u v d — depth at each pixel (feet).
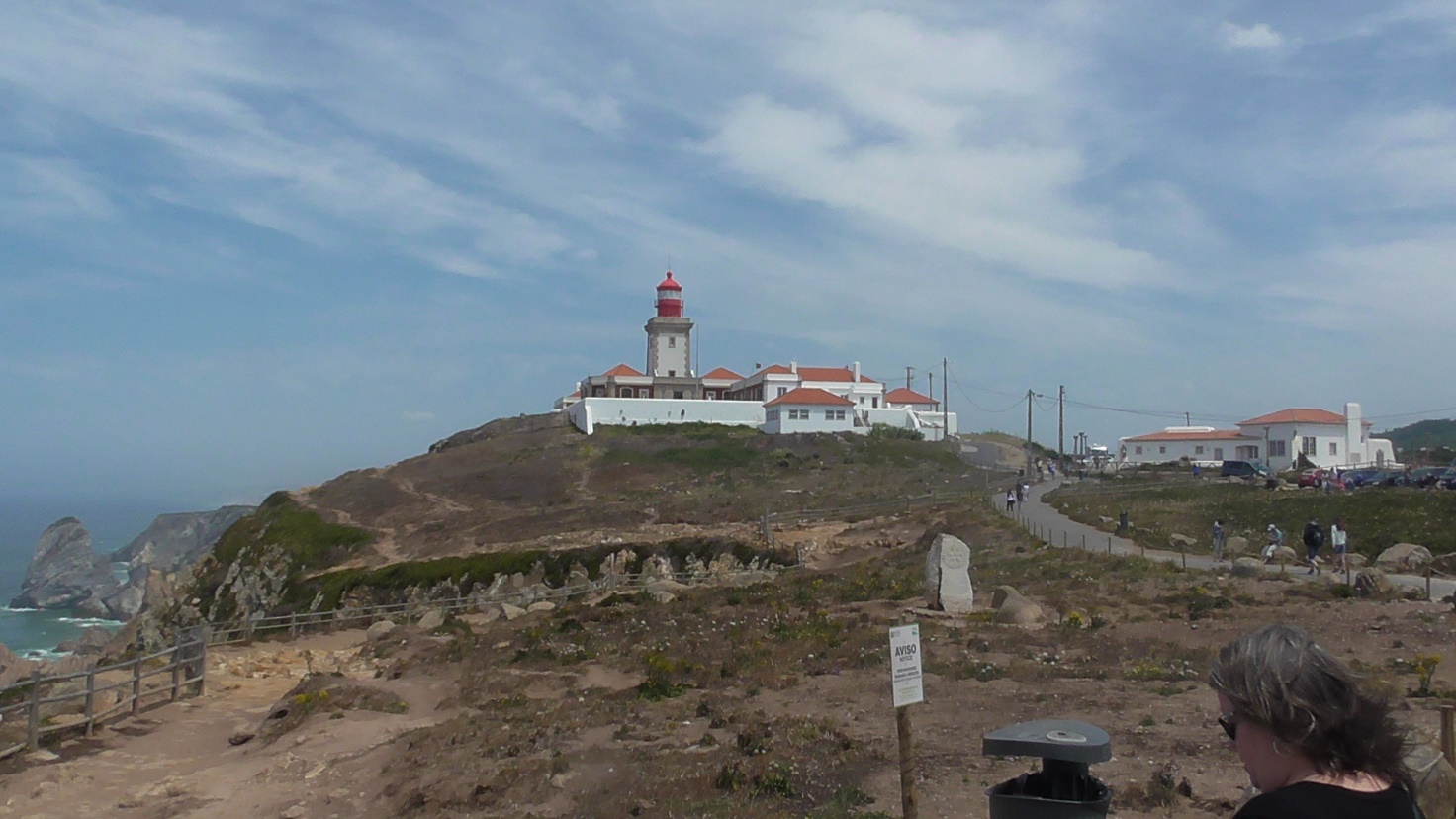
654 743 50.11
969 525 158.92
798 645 77.30
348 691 66.64
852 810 37.09
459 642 92.63
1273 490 202.39
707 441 303.68
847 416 327.47
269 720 62.44
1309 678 11.41
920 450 302.45
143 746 58.29
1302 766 11.46
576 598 142.20
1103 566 113.60
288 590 199.72
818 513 200.95
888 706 56.18
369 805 44.04
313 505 257.55
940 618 87.86
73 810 45.68
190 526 552.00
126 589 425.28
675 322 391.04
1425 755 28.37
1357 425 292.81
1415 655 64.64
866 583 112.27
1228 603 86.02
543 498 247.91
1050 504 202.39
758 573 153.79
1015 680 61.67
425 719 61.67
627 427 325.42
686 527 197.98
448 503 251.80
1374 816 10.65
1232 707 12.03
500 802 41.60
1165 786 37.47
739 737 47.83
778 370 363.15
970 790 39.32
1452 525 140.67
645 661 74.02
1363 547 135.64
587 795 41.50
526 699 65.05
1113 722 49.26
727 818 37.06
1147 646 70.08
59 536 459.73
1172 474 270.67
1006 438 412.36
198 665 75.92
